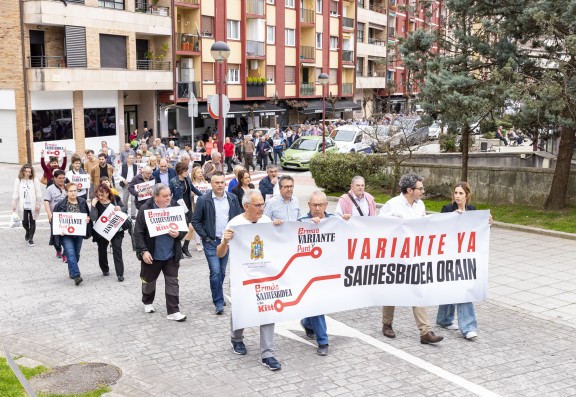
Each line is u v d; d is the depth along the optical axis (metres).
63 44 36.62
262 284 7.12
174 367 7.12
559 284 10.79
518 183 18.11
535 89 15.14
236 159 35.19
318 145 33.34
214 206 8.77
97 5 37.00
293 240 7.24
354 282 7.62
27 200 14.15
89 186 15.05
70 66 35.59
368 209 8.23
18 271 11.77
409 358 7.39
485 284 8.09
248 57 49.25
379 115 29.28
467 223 7.97
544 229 15.12
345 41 63.50
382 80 69.75
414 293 7.86
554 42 16.64
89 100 37.69
